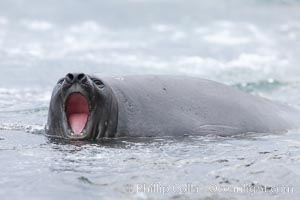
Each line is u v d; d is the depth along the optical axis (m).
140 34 80.44
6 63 61.59
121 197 23.44
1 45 71.12
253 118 37.34
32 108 43.31
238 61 66.19
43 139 32.84
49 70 59.09
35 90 50.38
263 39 78.50
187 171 26.77
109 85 34.59
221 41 76.62
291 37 80.19
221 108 36.97
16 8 95.00
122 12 94.62
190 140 33.47
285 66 64.50
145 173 26.38
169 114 35.41
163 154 29.89
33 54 66.62
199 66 63.66
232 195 24.09
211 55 68.69
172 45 73.69
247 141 33.69
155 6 99.25
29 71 58.25
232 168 27.22
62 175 25.94
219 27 85.44
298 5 101.75
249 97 39.84
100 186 24.62
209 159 28.91
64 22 87.19
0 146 31.12
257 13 95.88
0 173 26.20
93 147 31.08
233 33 81.75
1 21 86.38
